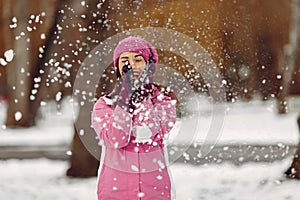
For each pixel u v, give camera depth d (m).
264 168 10.89
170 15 6.23
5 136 21.36
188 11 6.24
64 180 11.05
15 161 14.66
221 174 10.66
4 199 9.15
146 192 4.07
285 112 18.97
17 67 21.72
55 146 18.30
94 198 9.05
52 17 9.12
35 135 21.70
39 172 12.29
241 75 7.55
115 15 7.12
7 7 20.81
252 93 8.71
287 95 14.56
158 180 4.10
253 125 16.36
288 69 14.38
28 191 9.89
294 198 8.63
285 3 15.52
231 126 15.83
